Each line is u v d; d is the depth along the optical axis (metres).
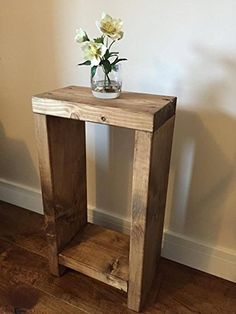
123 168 1.25
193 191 1.13
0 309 1.02
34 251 1.29
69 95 0.89
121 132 1.18
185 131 1.06
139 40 1.01
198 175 1.10
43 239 1.37
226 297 1.09
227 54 0.90
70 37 1.13
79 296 1.08
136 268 0.94
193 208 1.16
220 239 1.15
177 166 1.12
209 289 1.13
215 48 0.91
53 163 0.97
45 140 0.92
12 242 1.34
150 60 1.02
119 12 1.00
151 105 0.80
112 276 1.01
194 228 1.19
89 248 1.14
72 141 1.06
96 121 0.80
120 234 1.23
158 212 1.00
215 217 1.13
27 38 1.22
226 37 0.88
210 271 1.20
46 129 0.90
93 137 1.26
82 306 1.04
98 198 1.38
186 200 1.16
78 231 1.24
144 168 0.78
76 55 1.15
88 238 1.20
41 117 0.89
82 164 1.17
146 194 0.81
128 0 0.97
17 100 1.38
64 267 1.17
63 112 0.84
